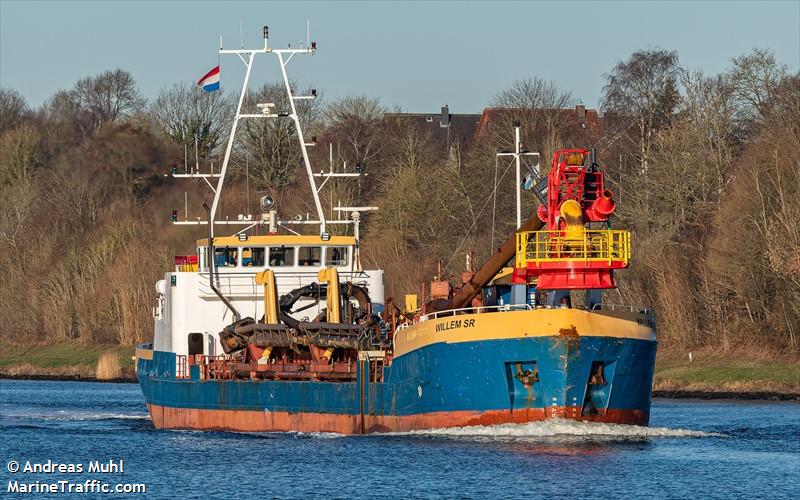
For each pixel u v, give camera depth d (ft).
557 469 386.11
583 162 419.13
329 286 495.41
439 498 354.74
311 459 414.21
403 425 448.24
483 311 443.73
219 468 412.16
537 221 439.22
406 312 490.90
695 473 387.75
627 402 424.46
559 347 403.75
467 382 418.72
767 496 359.25
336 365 472.44
